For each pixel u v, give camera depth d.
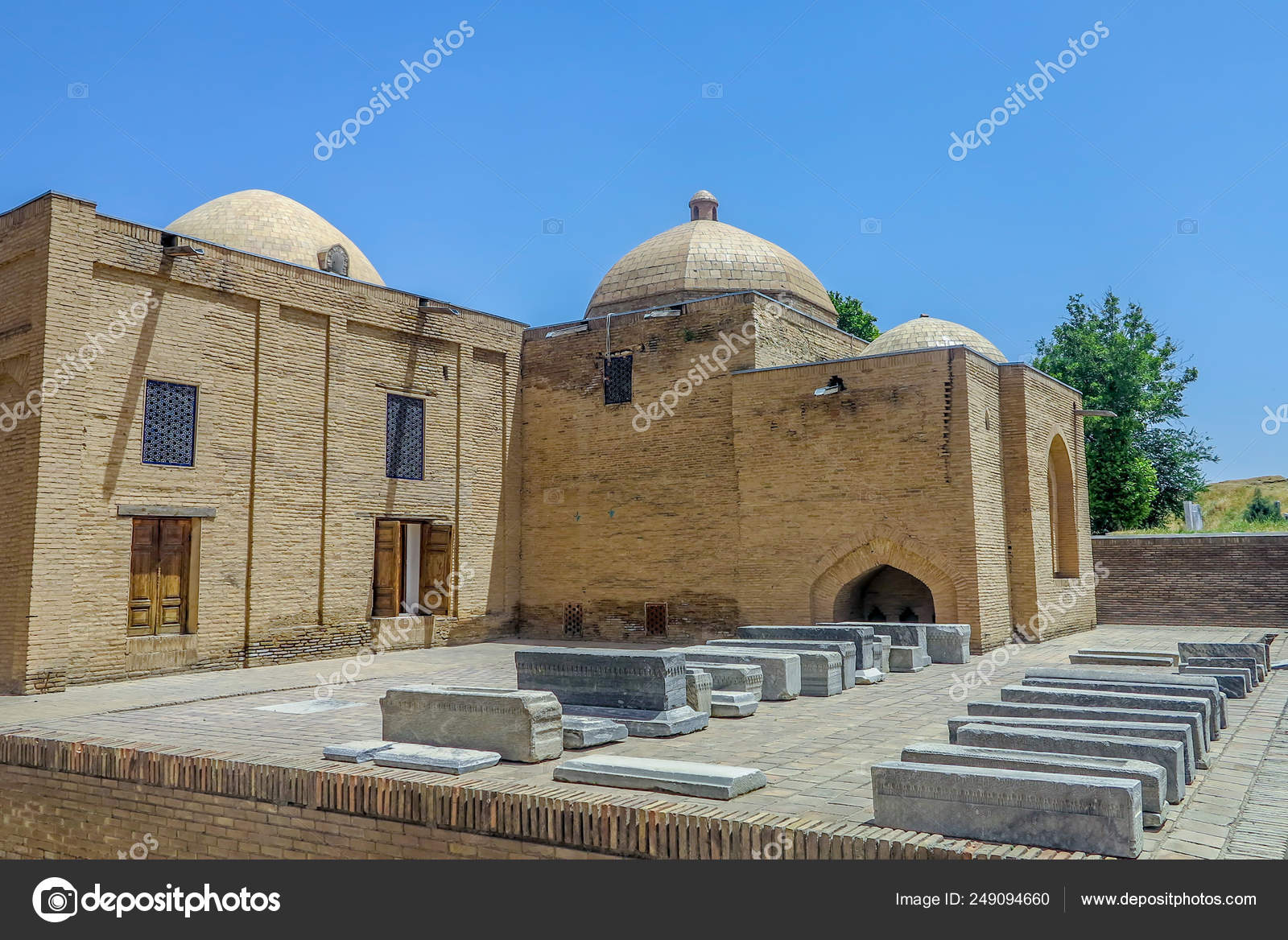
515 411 18.83
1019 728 6.21
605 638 17.61
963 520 14.35
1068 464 18.69
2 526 12.08
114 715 9.12
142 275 13.05
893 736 7.68
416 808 5.73
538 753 6.56
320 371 15.33
